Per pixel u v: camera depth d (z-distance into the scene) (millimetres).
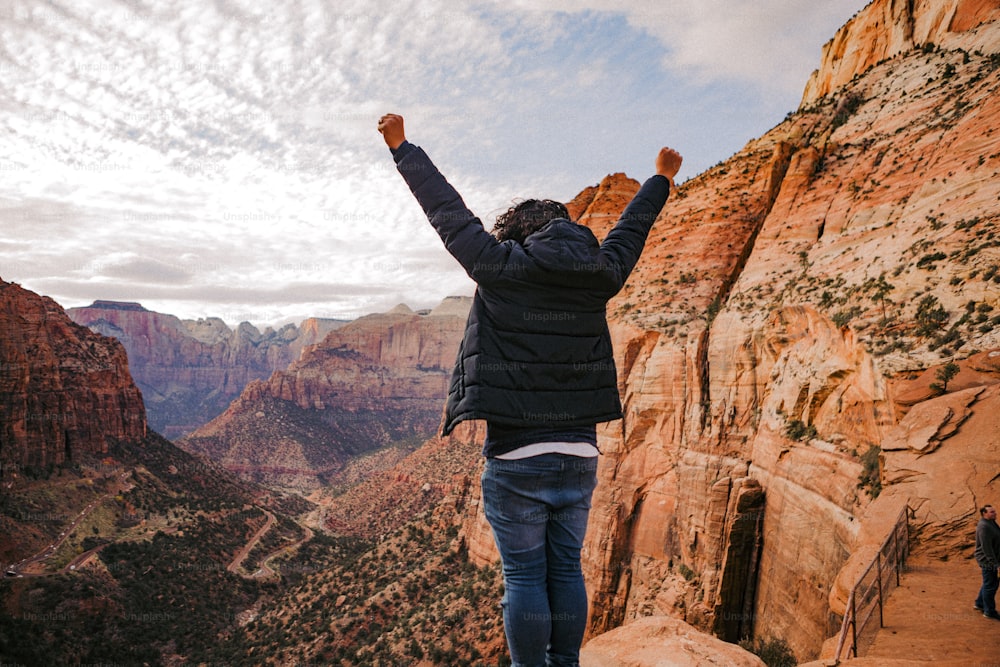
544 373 2607
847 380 24234
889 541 11617
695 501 32531
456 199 2811
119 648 64312
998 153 24750
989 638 8820
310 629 60812
